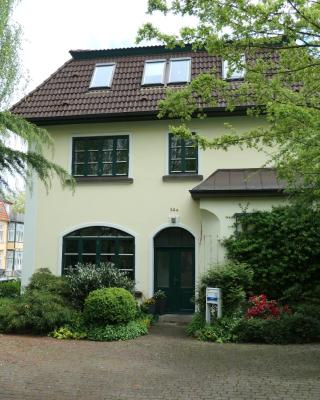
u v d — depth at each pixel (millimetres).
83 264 14617
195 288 14023
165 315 14695
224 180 14039
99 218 15508
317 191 9414
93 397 6301
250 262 12750
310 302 12148
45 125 16062
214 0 7566
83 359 8805
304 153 8508
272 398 6277
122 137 15773
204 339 10906
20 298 12516
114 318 11320
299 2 7004
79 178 15742
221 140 8906
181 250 15156
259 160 14734
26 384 6906
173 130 9008
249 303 11727
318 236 12492
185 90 8828
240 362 8523
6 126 10664
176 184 15125
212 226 13906
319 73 8289
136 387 6832
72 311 11938
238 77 14188
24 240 15859
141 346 10180
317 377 7344
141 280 14992
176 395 6430
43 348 9805
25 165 11383
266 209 13266
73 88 16531
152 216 15164
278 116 7797
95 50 17406
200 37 8133
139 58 17078
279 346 10125
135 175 15453
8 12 13992
